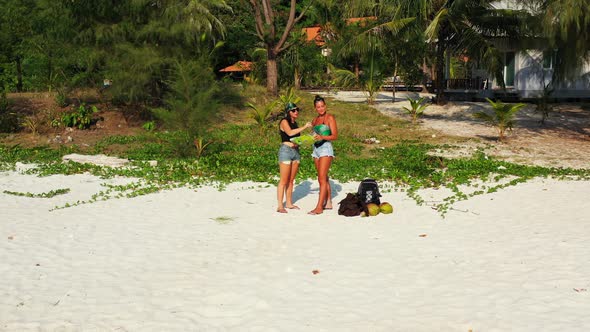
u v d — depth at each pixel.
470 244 7.93
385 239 8.31
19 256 7.68
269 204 11.03
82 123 23.55
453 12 28.72
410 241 8.17
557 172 14.12
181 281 6.59
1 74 31.70
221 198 11.66
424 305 5.73
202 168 15.29
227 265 7.17
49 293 6.26
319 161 10.03
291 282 6.50
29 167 16.16
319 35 46.03
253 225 9.30
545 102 25.17
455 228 8.89
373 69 34.31
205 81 24.69
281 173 10.21
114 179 14.20
